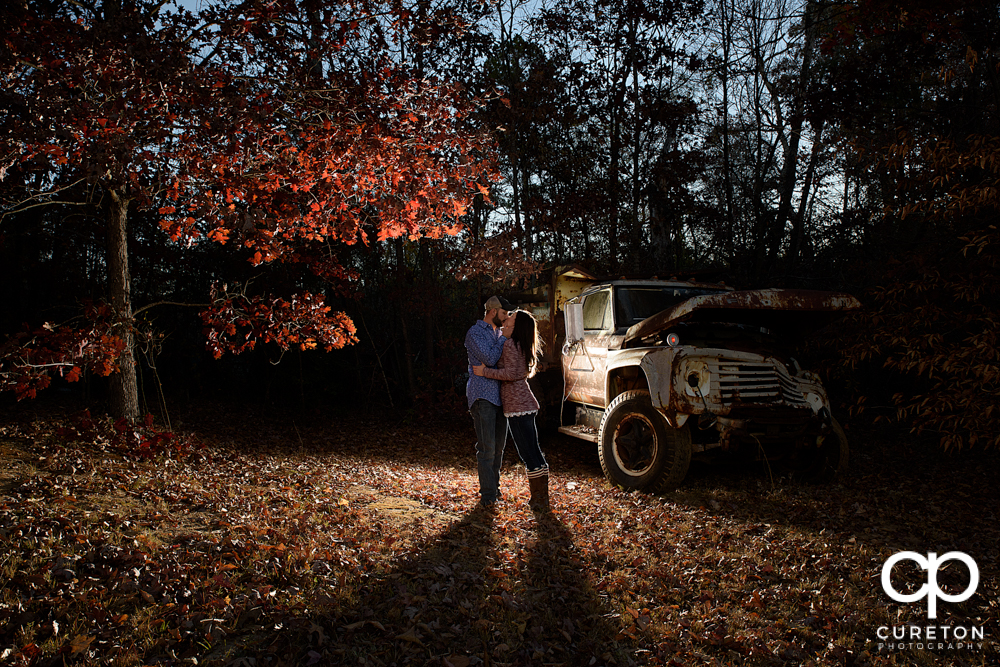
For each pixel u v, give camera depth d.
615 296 7.09
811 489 5.68
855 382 8.17
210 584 2.98
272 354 11.78
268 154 4.84
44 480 4.39
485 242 10.46
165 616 2.68
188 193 4.90
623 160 13.02
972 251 6.53
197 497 4.43
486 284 11.05
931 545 4.23
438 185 5.28
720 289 7.48
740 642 2.92
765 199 14.33
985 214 6.46
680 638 2.96
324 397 11.97
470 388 5.04
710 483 5.98
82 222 9.76
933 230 8.27
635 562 3.88
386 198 5.07
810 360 7.32
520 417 4.96
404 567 3.46
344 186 5.07
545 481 5.05
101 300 6.17
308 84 5.43
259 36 5.41
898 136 6.87
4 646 2.39
